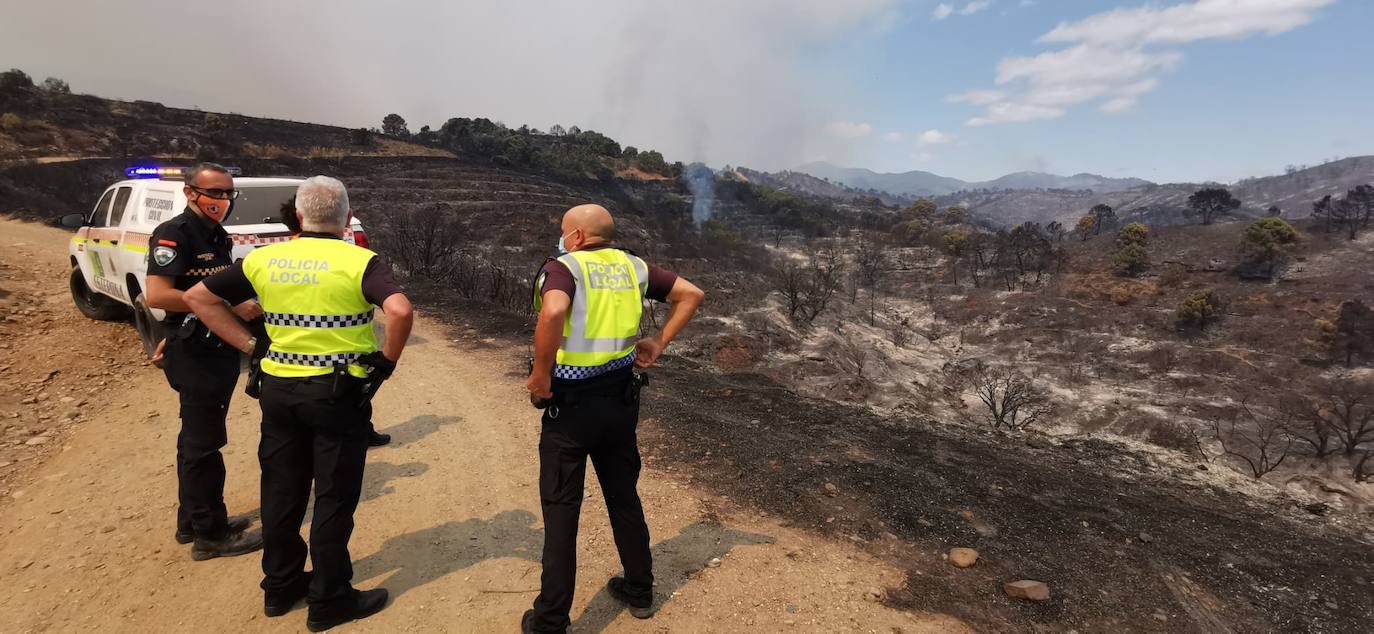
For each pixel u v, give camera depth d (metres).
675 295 2.58
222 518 3.15
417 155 92.06
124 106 74.81
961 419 6.95
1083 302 72.44
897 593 2.88
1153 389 47.53
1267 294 69.81
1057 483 4.21
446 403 5.61
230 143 74.81
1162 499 4.09
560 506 2.37
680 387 6.34
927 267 94.00
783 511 3.68
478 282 13.39
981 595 2.88
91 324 7.41
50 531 3.40
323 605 2.55
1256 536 3.55
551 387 2.31
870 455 4.57
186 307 2.82
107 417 5.05
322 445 2.49
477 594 2.88
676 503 3.76
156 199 6.00
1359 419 38.91
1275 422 38.22
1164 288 74.88
